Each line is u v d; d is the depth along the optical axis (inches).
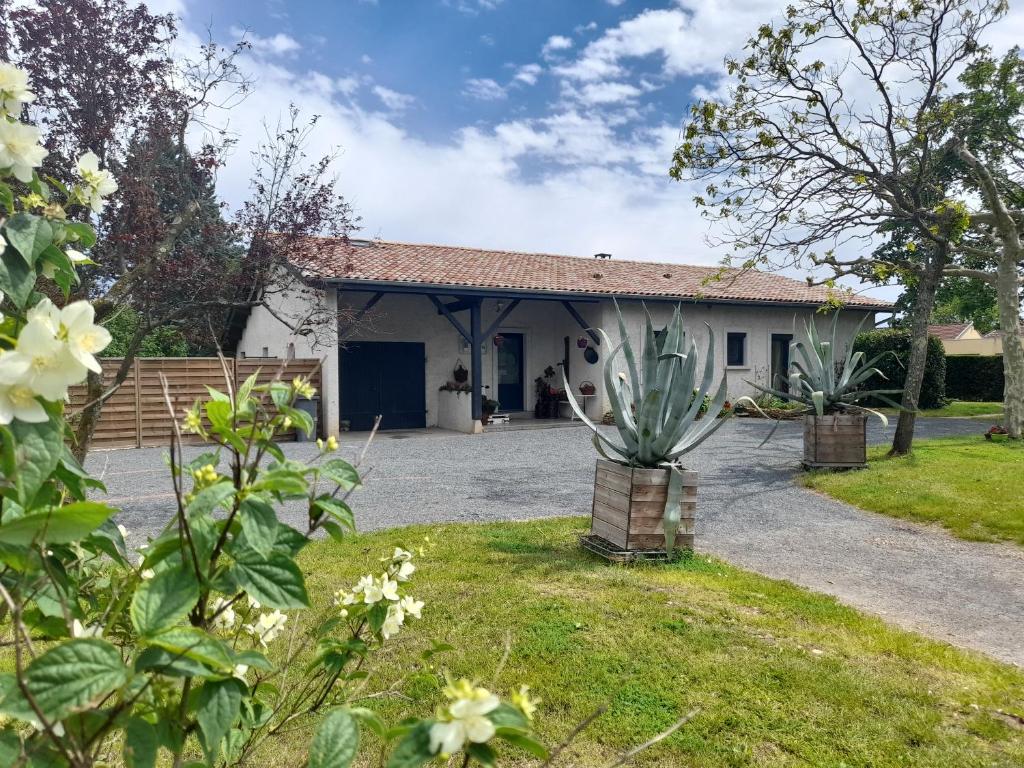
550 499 319.3
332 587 175.8
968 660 144.7
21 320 43.7
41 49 217.9
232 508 43.8
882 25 399.9
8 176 49.9
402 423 651.5
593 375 684.1
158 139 226.4
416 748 32.5
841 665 139.4
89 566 61.1
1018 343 501.7
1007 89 484.1
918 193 419.2
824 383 403.2
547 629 153.6
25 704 31.5
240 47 246.1
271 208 275.4
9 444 33.8
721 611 168.4
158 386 491.2
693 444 219.1
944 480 340.5
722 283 784.3
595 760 106.8
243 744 65.1
